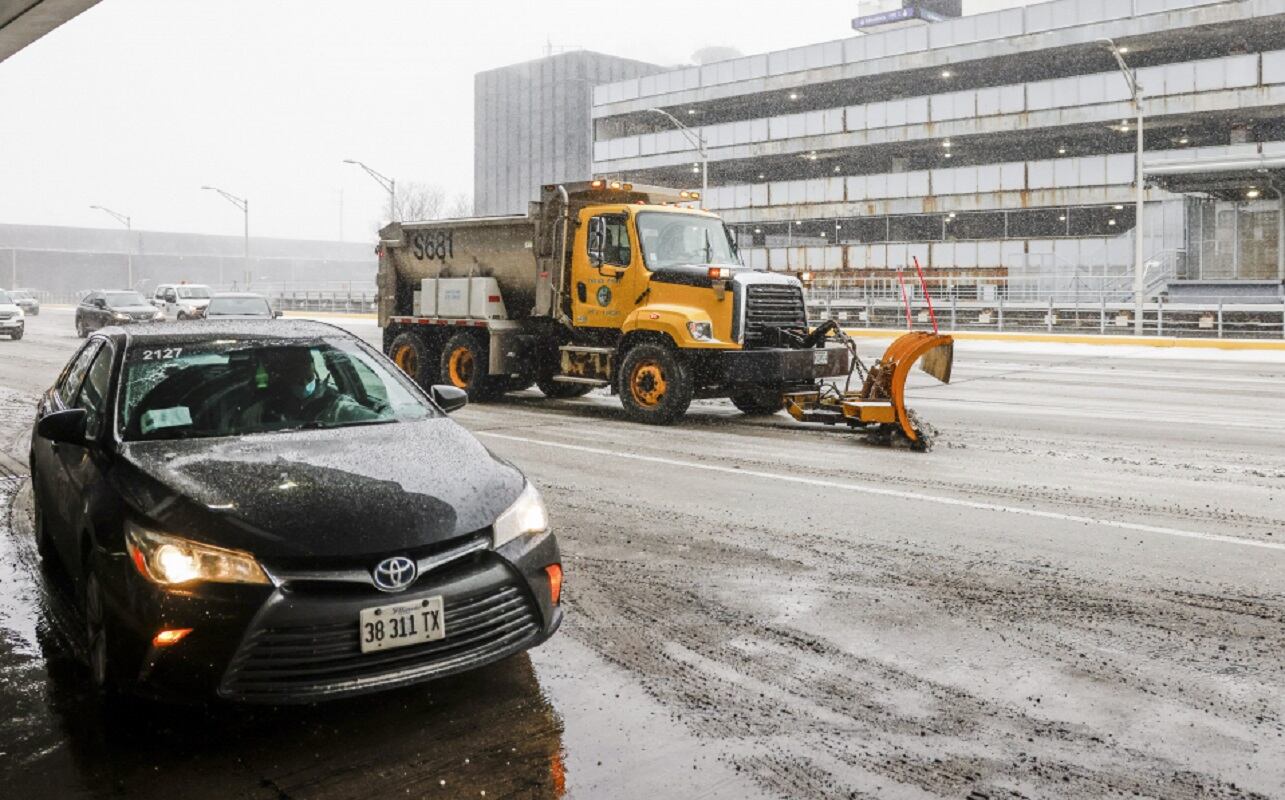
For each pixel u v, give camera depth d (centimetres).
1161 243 4306
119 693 398
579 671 455
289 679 370
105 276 10819
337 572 376
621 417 1346
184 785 356
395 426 497
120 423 476
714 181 6444
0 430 1184
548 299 1385
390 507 399
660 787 352
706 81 5922
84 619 466
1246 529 704
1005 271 4631
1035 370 2236
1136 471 932
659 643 489
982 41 4834
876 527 714
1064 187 4541
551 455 1022
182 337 543
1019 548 657
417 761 373
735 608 540
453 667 393
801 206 5428
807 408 1194
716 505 786
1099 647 481
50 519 527
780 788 351
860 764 368
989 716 407
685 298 1227
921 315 4069
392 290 1631
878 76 5300
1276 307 3119
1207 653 472
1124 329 3528
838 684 440
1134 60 4847
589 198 1383
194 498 395
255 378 520
